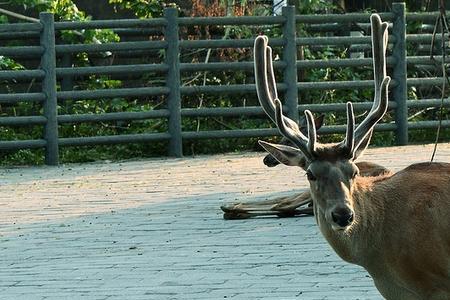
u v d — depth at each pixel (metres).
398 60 20.11
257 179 15.78
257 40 8.62
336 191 7.48
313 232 11.80
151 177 16.45
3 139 19.61
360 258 7.79
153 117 19.06
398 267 7.77
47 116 18.59
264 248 11.06
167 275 10.05
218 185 15.36
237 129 19.95
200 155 19.39
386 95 8.10
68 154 19.28
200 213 13.20
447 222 7.71
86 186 15.73
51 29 18.73
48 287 9.80
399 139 20.08
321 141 19.94
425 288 7.78
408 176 7.93
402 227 7.73
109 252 11.19
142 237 11.88
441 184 7.84
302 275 9.86
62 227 12.63
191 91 19.31
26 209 13.92
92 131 20.02
